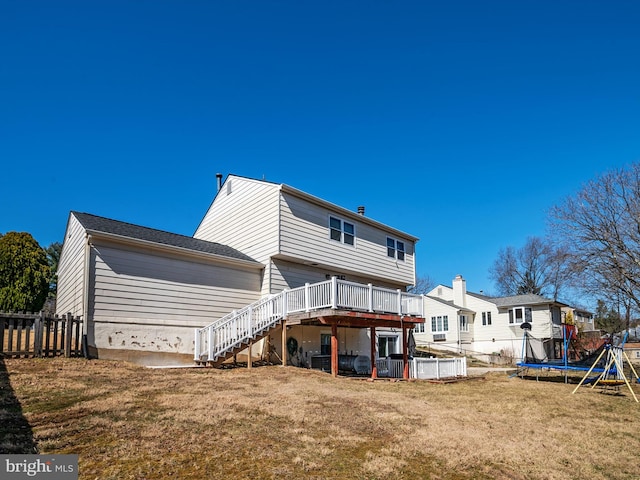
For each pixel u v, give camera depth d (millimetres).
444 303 37969
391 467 5766
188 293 15688
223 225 21234
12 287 18281
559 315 38688
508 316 37281
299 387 11211
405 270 24875
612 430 8781
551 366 17828
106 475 4867
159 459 5434
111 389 9070
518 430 8312
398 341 24172
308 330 18922
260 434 6719
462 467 6023
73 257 15844
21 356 11703
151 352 14328
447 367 18312
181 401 8398
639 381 17688
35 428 6188
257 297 17891
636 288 24281
